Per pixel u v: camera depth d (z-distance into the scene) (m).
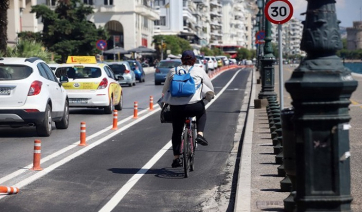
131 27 132.88
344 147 8.13
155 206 13.34
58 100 26.75
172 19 194.00
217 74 103.50
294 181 10.94
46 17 88.50
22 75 24.28
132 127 28.98
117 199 13.99
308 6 8.30
